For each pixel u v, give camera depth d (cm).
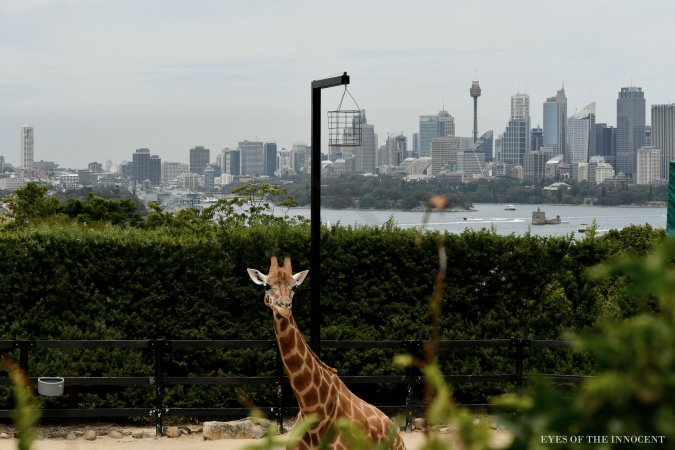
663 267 116
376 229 1752
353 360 1723
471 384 1728
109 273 1684
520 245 1764
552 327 1766
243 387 1678
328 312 1752
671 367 110
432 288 1748
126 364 1653
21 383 186
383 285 1744
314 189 1430
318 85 1417
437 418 140
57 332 1672
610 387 112
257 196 3350
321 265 1736
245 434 1553
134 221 4028
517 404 122
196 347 1583
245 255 1727
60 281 1666
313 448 1005
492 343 1595
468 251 1762
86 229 1733
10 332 1659
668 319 113
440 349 1590
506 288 1772
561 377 1617
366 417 1023
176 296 1705
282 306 1015
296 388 1009
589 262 1773
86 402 1639
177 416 1634
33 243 1667
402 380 1606
